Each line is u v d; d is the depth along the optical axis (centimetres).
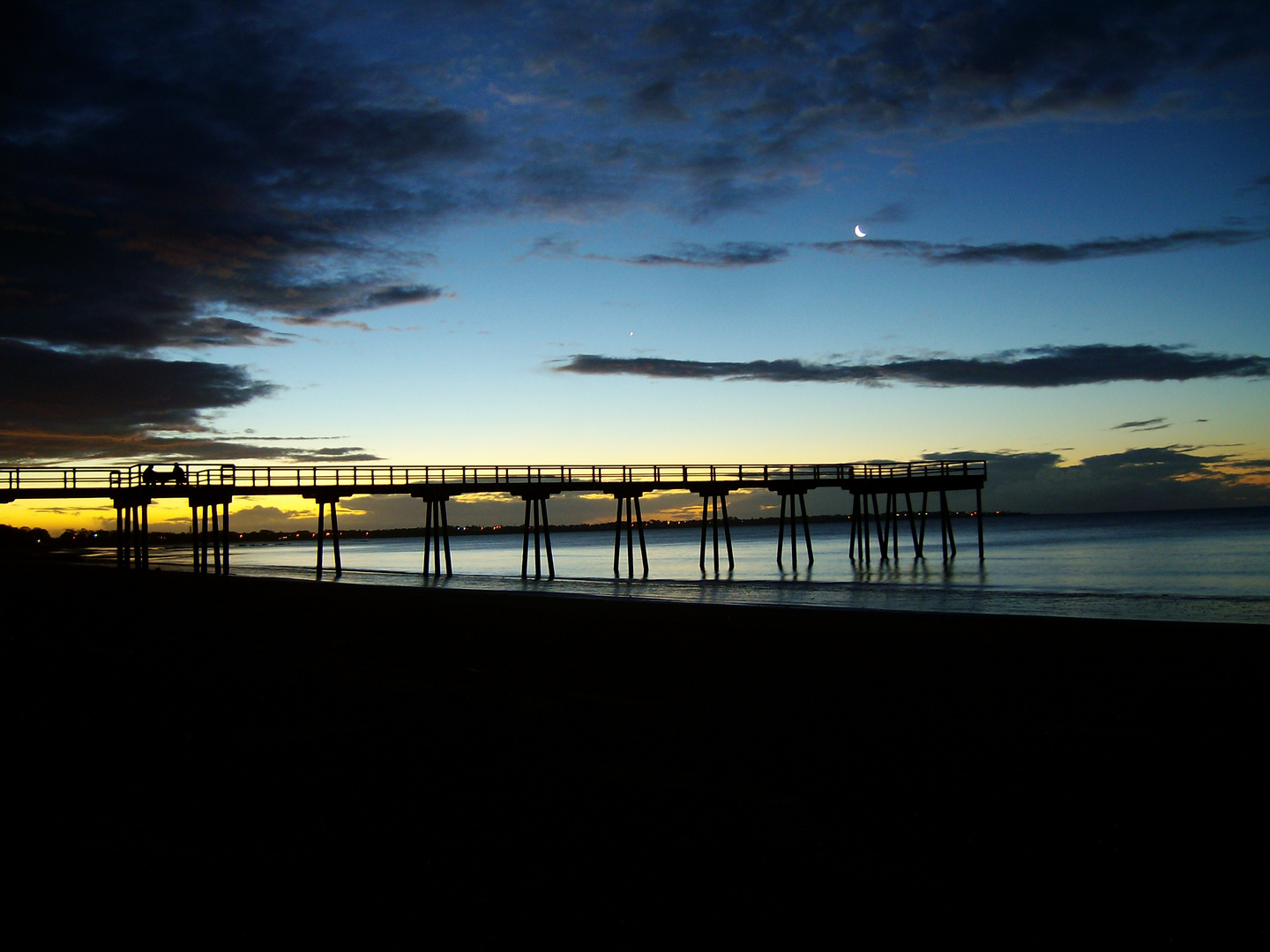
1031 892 513
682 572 4666
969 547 6256
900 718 910
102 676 1178
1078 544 6391
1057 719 890
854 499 4188
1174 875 530
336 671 1202
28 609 2031
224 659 1303
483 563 6231
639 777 726
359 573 4169
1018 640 1339
